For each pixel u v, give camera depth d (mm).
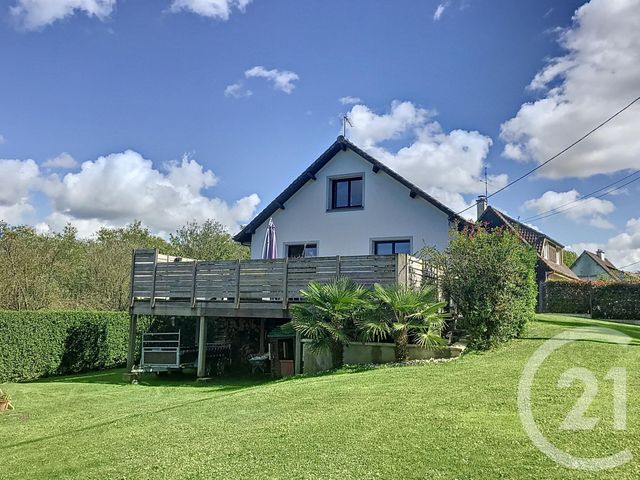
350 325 11633
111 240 30203
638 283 24172
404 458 5031
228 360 16547
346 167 19016
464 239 12617
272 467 5125
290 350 13812
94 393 12133
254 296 13938
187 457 5719
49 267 24203
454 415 6297
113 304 26875
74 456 6293
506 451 5012
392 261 12234
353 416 6617
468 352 11148
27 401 11242
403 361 10953
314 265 13227
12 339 14391
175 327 18719
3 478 5703
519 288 12461
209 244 36469
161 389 12453
